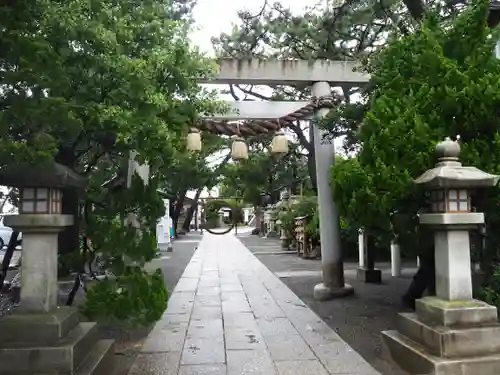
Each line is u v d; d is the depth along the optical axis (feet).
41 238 13.28
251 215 177.58
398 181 16.51
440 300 14.43
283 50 35.78
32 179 12.87
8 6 11.44
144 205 17.56
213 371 15.20
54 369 11.94
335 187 21.67
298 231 59.77
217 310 25.41
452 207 14.24
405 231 18.61
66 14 12.18
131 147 16.07
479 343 13.24
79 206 19.31
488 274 17.87
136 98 14.32
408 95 18.48
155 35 16.26
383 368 15.29
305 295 30.22
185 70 17.07
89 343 13.89
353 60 29.94
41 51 11.64
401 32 24.38
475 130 16.84
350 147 24.81
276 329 21.02
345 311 24.97
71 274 24.32
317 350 17.56
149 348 17.95
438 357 13.15
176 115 17.22
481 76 17.10
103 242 16.75
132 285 16.71
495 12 24.59
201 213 126.72
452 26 19.11
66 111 12.01
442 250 14.66
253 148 58.75
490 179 13.87
